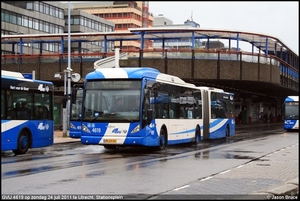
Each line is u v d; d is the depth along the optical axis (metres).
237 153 20.28
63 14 72.31
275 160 16.95
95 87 19.78
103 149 22.67
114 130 19.23
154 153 20.12
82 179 11.84
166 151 21.19
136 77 19.52
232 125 33.59
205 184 10.95
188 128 24.72
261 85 52.62
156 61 41.94
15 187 10.49
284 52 62.44
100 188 10.39
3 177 12.17
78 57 43.16
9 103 18.28
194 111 25.89
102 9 108.31
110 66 40.75
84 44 74.44
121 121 19.22
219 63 42.91
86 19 73.56
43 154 19.80
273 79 48.50
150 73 20.33
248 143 27.44
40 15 67.62
